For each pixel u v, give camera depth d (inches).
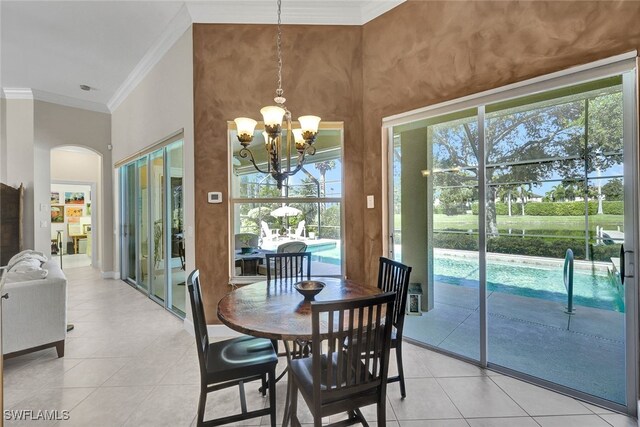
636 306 74.9
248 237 131.3
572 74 81.2
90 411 78.4
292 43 125.7
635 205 74.6
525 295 96.4
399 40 116.1
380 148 122.6
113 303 167.5
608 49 76.4
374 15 122.7
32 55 156.1
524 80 88.8
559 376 90.0
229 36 124.6
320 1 120.0
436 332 114.4
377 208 124.0
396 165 123.6
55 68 169.6
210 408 80.0
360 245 128.0
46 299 103.7
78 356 107.2
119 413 77.7
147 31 136.7
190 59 126.2
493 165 99.8
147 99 166.7
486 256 100.7
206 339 75.4
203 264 124.7
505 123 97.5
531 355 96.3
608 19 76.3
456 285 109.2
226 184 126.2
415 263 120.2
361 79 127.5
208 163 125.1
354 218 127.4
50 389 87.7
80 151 266.8
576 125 86.0
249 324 61.3
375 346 58.9
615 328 82.2
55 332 104.9
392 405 80.1
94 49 150.9
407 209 121.9
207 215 125.2
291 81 126.0
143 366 100.3
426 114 109.4
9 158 199.5
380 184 123.1
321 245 131.0
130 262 221.1
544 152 91.4
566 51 82.3
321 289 77.3
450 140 109.3
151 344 116.6
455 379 92.0
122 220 225.5
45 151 206.1
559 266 90.7
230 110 125.3
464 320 107.1
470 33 99.0
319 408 53.4
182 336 124.1
